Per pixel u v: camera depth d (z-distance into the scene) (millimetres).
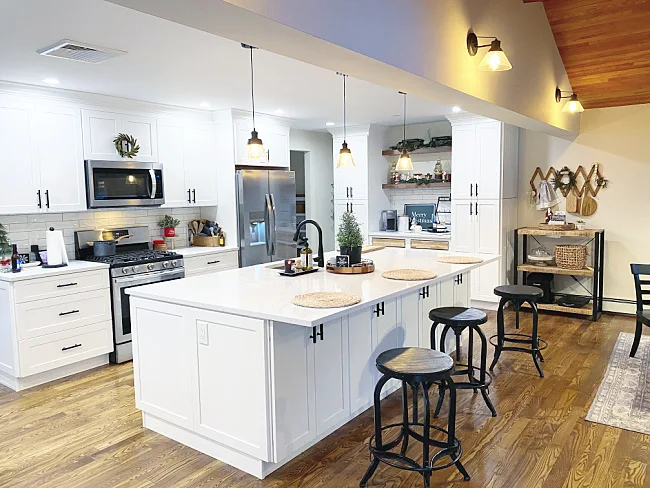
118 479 2564
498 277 5895
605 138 5586
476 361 4230
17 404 3549
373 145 7145
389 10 2346
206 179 5691
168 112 5227
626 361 4152
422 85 2770
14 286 3734
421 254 4504
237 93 4629
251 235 5742
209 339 2693
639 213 5453
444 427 3039
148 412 3102
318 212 7949
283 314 2342
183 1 1576
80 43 3018
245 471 2635
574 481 2453
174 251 5238
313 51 2133
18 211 4094
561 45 4473
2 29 2766
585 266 5602
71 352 4109
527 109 3932
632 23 4062
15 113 4051
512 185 6105
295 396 2629
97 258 4684
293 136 7391
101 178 4590
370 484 2475
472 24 3053
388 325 3424
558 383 3713
